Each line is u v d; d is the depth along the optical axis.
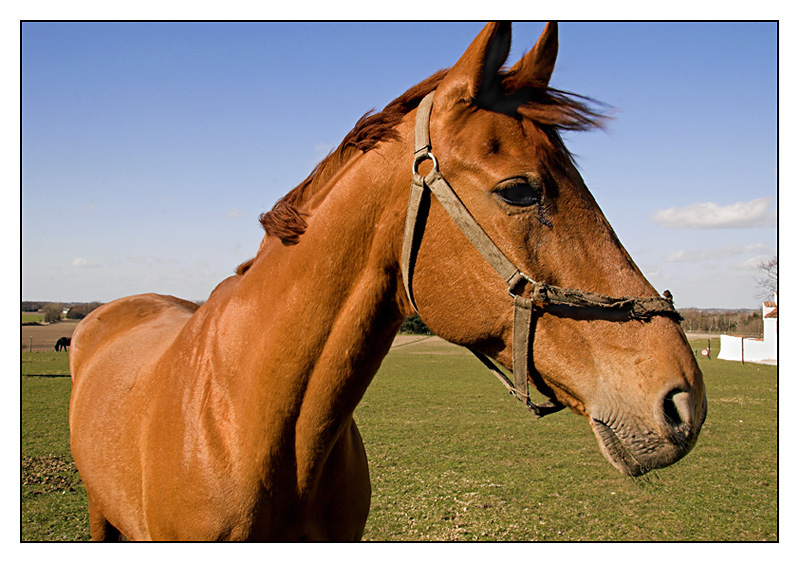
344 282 1.77
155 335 2.78
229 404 1.88
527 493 6.04
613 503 5.72
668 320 1.49
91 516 2.90
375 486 6.31
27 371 19.77
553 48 1.58
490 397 13.45
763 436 9.02
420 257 1.63
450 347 35.75
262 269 2.00
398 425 9.91
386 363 23.59
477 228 1.54
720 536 4.81
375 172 1.74
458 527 5.03
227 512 1.80
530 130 1.55
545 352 1.53
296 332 1.79
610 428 1.46
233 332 1.97
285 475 1.84
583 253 1.52
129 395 2.41
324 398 1.79
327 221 1.79
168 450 1.95
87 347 3.49
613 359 1.47
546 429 9.56
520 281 1.50
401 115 1.79
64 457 7.45
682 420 1.41
